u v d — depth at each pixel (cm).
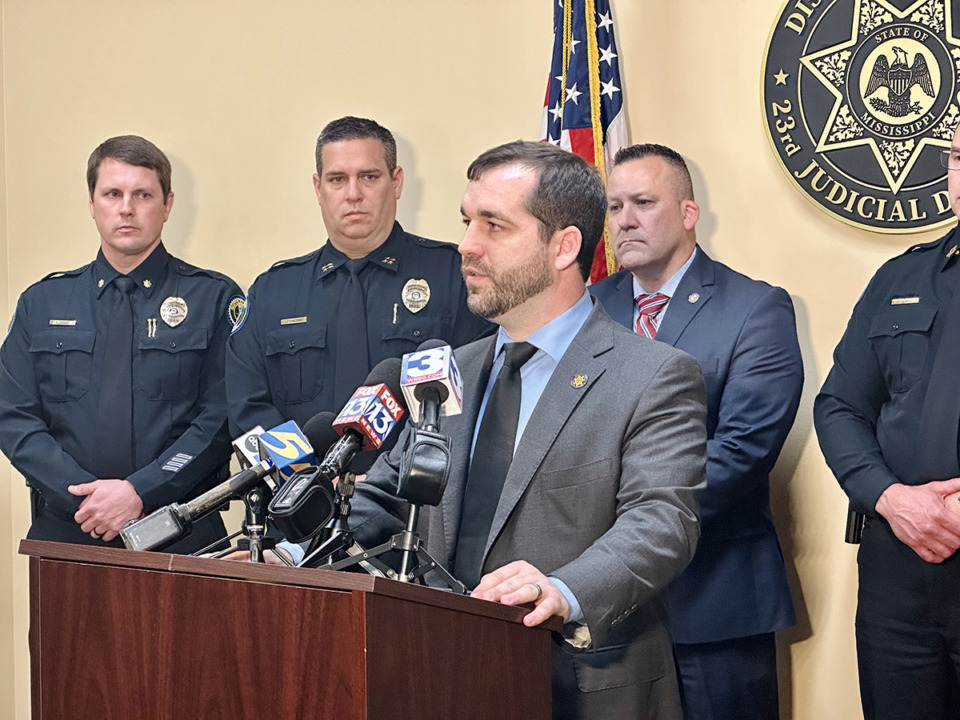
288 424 190
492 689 160
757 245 396
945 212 364
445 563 210
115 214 405
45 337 404
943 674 300
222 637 152
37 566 170
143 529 179
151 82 465
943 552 290
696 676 335
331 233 391
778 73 390
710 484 325
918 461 302
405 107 449
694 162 409
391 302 385
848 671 370
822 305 384
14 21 473
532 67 441
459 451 218
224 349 408
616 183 366
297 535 167
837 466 316
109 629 162
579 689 192
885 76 373
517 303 215
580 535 201
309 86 455
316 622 145
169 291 410
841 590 372
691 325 352
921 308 312
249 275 455
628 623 198
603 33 419
